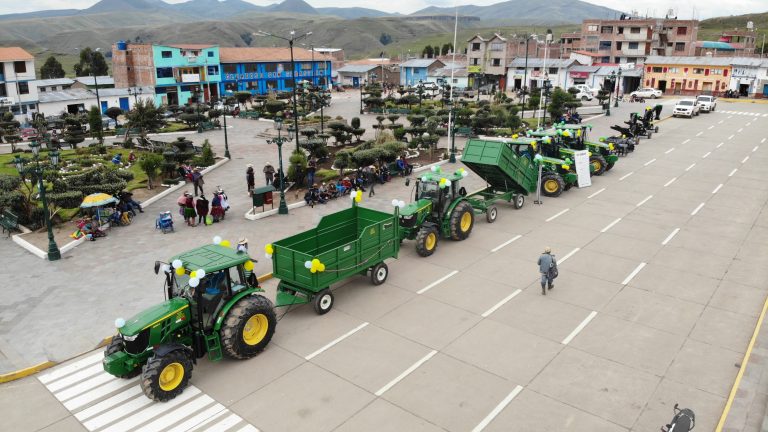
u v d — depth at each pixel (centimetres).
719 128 4928
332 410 1191
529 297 1702
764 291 1728
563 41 10788
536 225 2370
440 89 7938
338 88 9556
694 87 7931
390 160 3197
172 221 2353
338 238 1881
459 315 1595
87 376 1337
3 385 1305
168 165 3156
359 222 1945
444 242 2186
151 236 2291
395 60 12581
